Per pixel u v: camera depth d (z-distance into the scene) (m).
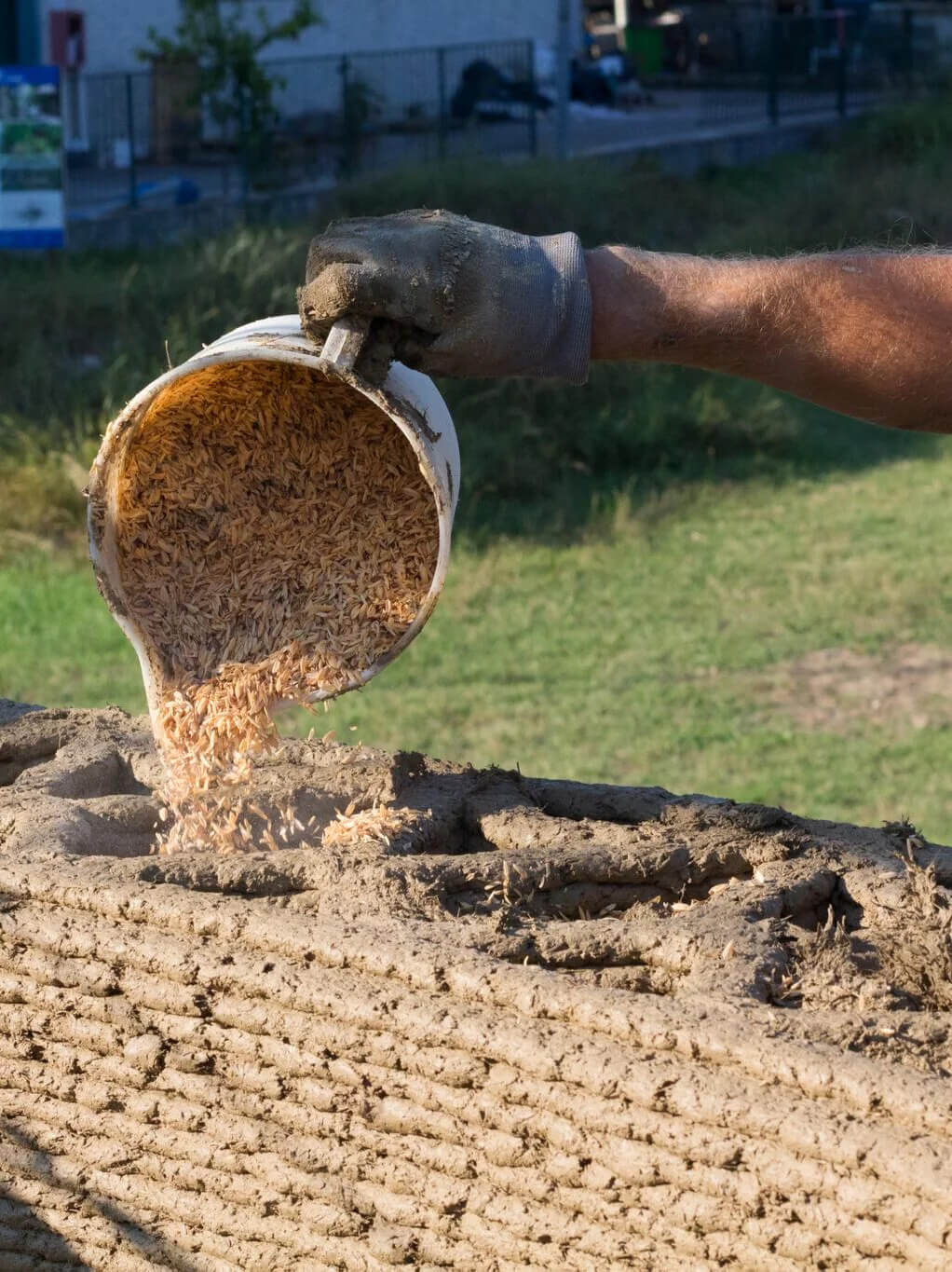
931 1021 2.69
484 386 14.71
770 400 15.37
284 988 2.86
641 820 3.81
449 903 3.27
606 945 2.98
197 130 22.47
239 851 3.71
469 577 11.80
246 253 15.76
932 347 2.86
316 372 3.65
